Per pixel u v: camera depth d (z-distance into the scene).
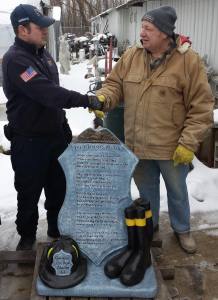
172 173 3.26
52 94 2.82
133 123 3.19
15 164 3.19
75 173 2.77
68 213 2.80
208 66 8.61
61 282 2.55
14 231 3.85
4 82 3.01
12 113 3.06
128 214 2.70
